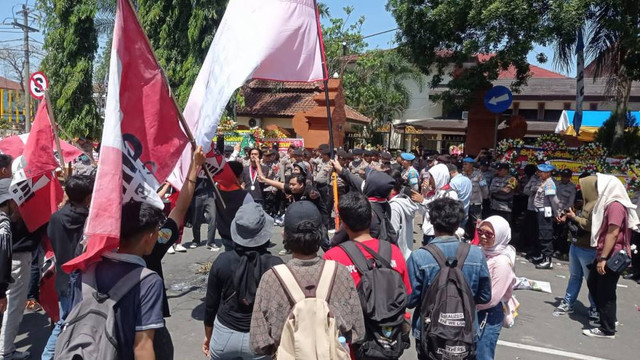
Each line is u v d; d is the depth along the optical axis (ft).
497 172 33.04
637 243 27.27
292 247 8.57
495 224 12.26
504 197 32.53
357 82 104.06
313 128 55.06
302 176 26.81
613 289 18.65
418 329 11.03
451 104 49.37
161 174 9.80
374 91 103.09
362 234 10.66
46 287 14.70
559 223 31.50
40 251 17.78
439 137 111.55
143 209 7.88
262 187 39.42
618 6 36.94
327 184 35.65
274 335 8.04
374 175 14.78
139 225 7.68
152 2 66.13
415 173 39.75
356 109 103.09
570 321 20.53
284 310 8.09
